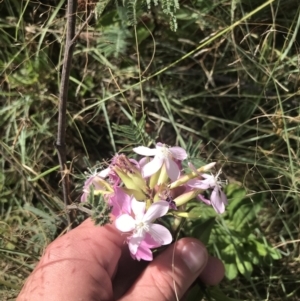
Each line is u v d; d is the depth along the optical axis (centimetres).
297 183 26
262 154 27
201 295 21
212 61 27
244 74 27
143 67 27
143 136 22
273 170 27
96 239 18
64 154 21
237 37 27
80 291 17
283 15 27
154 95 28
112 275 18
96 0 19
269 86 27
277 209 27
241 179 27
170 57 27
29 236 26
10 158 26
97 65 27
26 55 27
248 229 25
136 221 16
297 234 27
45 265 17
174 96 28
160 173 17
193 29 27
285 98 27
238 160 27
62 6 27
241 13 26
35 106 27
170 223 20
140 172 17
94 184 17
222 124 28
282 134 26
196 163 21
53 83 27
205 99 28
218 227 25
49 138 27
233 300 21
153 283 17
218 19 26
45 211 27
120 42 26
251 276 27
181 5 26
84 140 28
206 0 26
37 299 16
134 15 18
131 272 19
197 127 28
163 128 28
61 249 18
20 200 27
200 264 18
